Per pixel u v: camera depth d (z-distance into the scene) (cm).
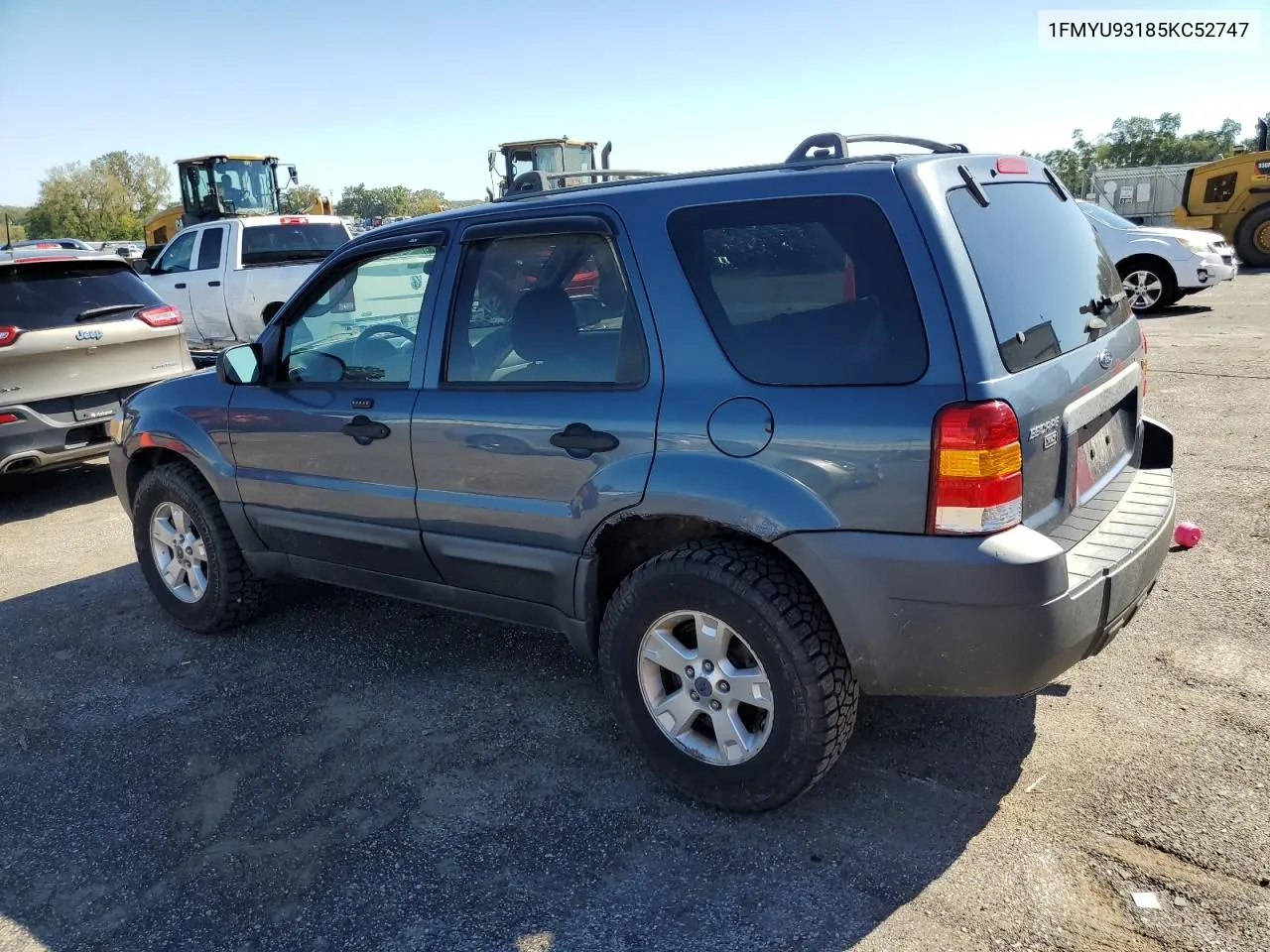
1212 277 1254
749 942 246
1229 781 293
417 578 374
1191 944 234
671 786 311
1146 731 323
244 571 446
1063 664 259
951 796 298
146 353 744
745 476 271
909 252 254
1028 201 307
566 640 432
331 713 378
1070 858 267
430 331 352
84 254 736
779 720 275
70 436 696
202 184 2059
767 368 273
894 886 262
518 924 257
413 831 300
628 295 298
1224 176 1827
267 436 404
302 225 1291
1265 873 255
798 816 294
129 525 662
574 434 304
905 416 249
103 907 275
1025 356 261
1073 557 274
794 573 276
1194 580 436
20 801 329
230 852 295
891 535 254
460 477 340
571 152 1875
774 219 276
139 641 461
